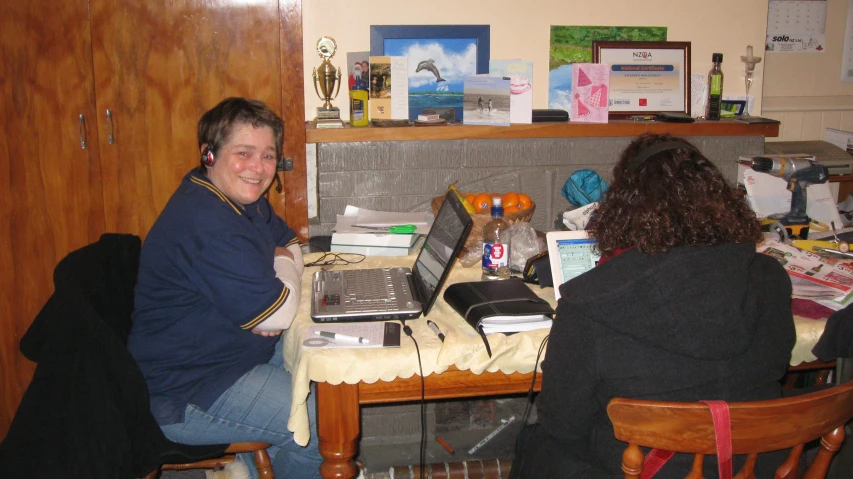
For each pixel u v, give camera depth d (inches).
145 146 86.4
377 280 68.4
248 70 85.7
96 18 82.4
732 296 44.8
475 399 96.2
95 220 87.8
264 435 64.2
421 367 55.3
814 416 43.6
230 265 59.1
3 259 87.6
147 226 88.8
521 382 60.0
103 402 54.8
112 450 55.0
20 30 81.8
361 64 92.4
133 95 84.8
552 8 96.9
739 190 49.9
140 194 87.7
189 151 87.2
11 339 90.6
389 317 60.7
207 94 85.8
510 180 94.3
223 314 61.4
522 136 91.8
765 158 84.8
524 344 57.6
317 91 94.3
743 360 46.8
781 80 118.5
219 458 74.8
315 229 91.8
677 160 48.8
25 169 85.4
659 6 99.7
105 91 84.4
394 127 88.7
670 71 100.2
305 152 89.0
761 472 48.2
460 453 92.9
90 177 86.5
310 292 68.9
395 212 88.0
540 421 52.6
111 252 67.7
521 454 58.5
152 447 60.6
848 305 58.4
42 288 89.4
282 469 67.9
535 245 75.0
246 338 63.4
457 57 95.0
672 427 42.6
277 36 85.1
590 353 47.4
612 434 49.7
